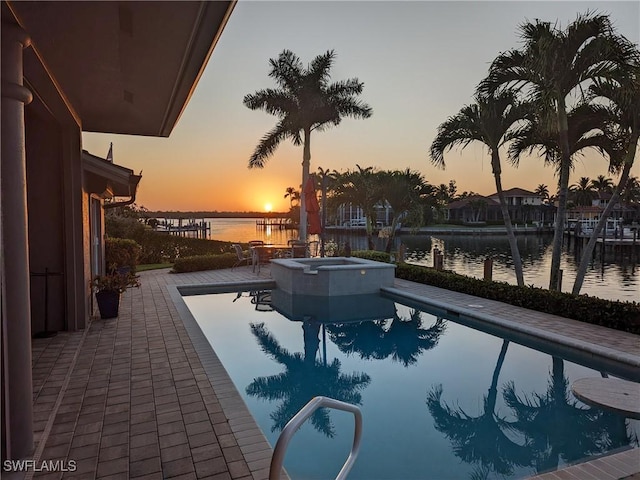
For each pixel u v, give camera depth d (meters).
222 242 18.42
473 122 9.26
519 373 5.62
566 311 7.44
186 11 3.05
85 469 2.76
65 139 6.08
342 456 3.63
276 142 18.44
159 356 5.12
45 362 4.77
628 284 14.22
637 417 4.27
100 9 3.03
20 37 2.79
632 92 7.27
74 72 4.46
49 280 6.10
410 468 3.47
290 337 7.45
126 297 9.09
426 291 10.17
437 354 6.44
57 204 6.12
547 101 7.65
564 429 4.12
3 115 2.71
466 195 74.06
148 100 5.52
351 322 8.38
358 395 5.00
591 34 7.48
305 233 18.05
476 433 4.05
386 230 21.02
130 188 9.34
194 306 9.73
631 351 5.53
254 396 4.99
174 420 3.47
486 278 10.00
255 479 2.68
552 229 51.66
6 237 2.75
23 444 2.86
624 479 2.81
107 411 3.63
